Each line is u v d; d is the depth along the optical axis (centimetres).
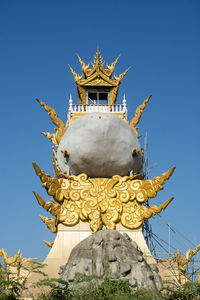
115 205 2608
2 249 2588
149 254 2525
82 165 2669
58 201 2614
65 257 2503
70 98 2998
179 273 2516
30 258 2575
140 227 2592
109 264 2092
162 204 2552
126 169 2695
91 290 1917
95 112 2708
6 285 2067
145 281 2080
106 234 2238
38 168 2522
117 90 3112
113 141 2644
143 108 2938
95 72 3097
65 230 2566
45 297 2016
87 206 2594
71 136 2691
